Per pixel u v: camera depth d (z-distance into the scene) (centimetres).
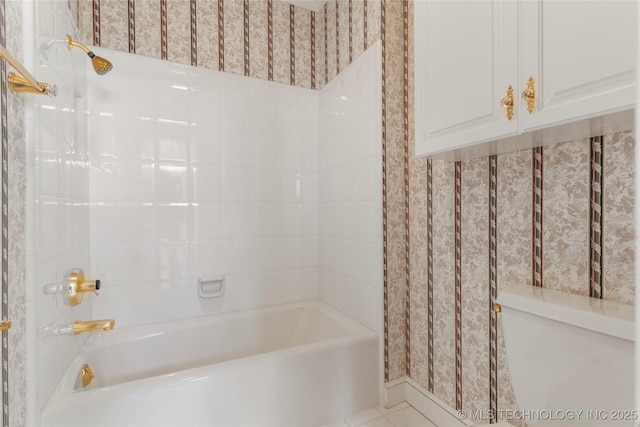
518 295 88
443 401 132
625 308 74
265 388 122
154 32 161
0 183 74
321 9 200
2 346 74
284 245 194
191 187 170
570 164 89
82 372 118
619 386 67
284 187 194
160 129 162
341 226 178
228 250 179
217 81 175
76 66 130
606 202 82
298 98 197
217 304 177
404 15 153
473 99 89
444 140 100
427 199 141
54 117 104
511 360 90
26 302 86
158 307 163
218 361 166
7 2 78
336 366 136
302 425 129
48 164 99
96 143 150
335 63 185
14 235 81
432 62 105
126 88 155
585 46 63
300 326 189
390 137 149
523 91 75
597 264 84
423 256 143
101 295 151
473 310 120
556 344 79
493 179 112
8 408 77
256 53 186
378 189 148
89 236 148
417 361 146
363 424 134
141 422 104
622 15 58
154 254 162
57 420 93
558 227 93
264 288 189
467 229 122
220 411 114
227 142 178
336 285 183
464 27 92
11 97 79
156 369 151
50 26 102
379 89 147
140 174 158
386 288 148
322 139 199
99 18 150
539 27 72
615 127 72
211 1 174
